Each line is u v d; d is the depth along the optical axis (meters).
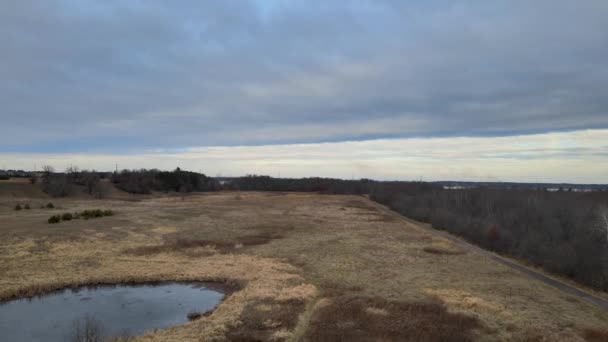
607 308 19.95
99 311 19.14
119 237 35.56
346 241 38.38
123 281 23.97
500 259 32.59
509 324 16.94
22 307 19.56
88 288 22.84
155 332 15.78
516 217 51.75
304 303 19.30
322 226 49.25
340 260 29.58
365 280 23.95
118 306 19.91
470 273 26.70
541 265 29.95
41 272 24.58
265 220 52.84
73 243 32.09
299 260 29.44
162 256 30.08
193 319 18.11
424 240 40.88
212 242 35.81
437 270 27.27
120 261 27.98
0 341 15.62
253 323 16.53
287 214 62.28
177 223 45.41
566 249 30.95
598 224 37.12
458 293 21.41
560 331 16.33
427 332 15.72
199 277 24.64
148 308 19.66
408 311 18.25
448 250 35.47
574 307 19.80
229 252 32.19
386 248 35.28
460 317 17.56
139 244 33.62
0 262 26.31
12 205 58.78
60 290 22.42
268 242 37.03
